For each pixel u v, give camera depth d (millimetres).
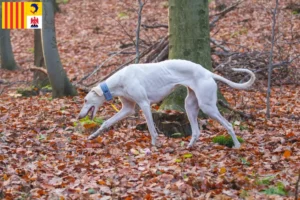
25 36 24953
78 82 14539
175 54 11211
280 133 9734
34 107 12359
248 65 14328
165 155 8391
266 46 17359
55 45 13359
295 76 14539
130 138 9484
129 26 23812
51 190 6848
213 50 14750
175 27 11188
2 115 11828
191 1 11086
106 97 9070
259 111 11641
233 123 10477
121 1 27375
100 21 25156
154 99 9000
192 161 7973
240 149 8703
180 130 9641
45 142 9305
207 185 6832
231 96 13141
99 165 7883
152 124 8953
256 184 6914
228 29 20906
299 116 11156
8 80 18766
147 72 8953
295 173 7336
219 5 22812
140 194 6617
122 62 16719
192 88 8875
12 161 8086
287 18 21391
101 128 9273
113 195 6660
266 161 8023
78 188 6859
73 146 9008
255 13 22078
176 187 6723
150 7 25969
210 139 9344
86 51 21266
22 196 6645
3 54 20547
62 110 11828
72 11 26953
